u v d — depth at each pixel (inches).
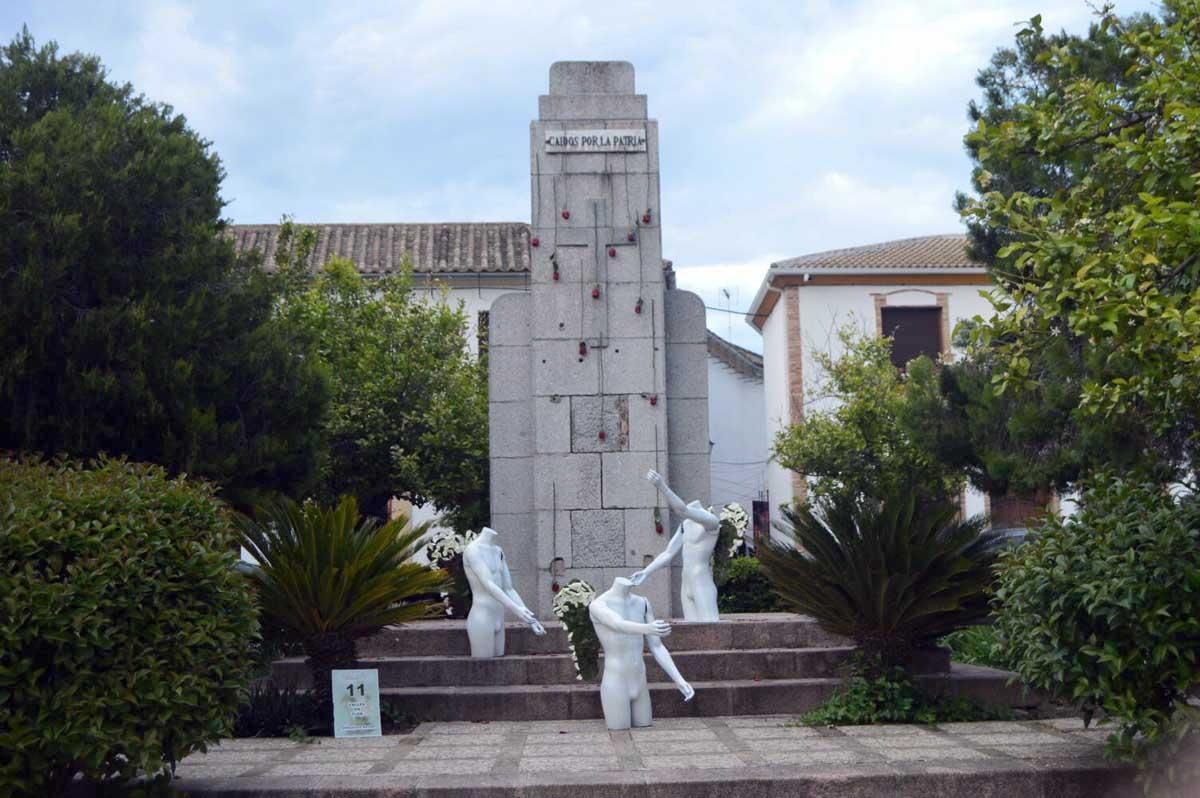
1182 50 301.9
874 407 794.8
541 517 495.2
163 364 455.8
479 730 363.3
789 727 358.0
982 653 462.6
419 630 424.2
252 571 344.8
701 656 406.6
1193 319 243.1
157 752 243.6
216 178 546.9
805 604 370.9
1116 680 265.6
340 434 708.7
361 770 297.1
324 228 1031.0
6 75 523.8
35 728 234.5
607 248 506.9
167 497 269.3
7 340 435.5
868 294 1007.0
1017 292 295.6
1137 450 403.9
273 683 372.5
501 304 514.0
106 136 472.1
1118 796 280.7
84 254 456.4
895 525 359.9
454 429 708.0
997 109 478.3
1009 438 485.4
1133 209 254.7
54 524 246.5
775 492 1098.1
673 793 275.0
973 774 280.4
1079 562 270.5
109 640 242.8
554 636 425.7
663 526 494.6
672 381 512.4
